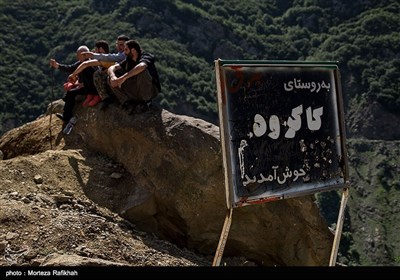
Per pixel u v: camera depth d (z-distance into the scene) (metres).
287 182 4.57
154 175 5.80
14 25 60.75
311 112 4.75
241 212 5.71
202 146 5.73
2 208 4.86
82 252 4.49
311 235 5.90
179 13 66.19
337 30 69.38
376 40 65.12
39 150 6.92
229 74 4.30
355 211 49.09
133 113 6.16
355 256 44.66
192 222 5.67
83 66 6.39
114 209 5.70
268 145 4.47
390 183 51.84
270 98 4.50
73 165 6.03
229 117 4.28
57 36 61.59
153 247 5.22
